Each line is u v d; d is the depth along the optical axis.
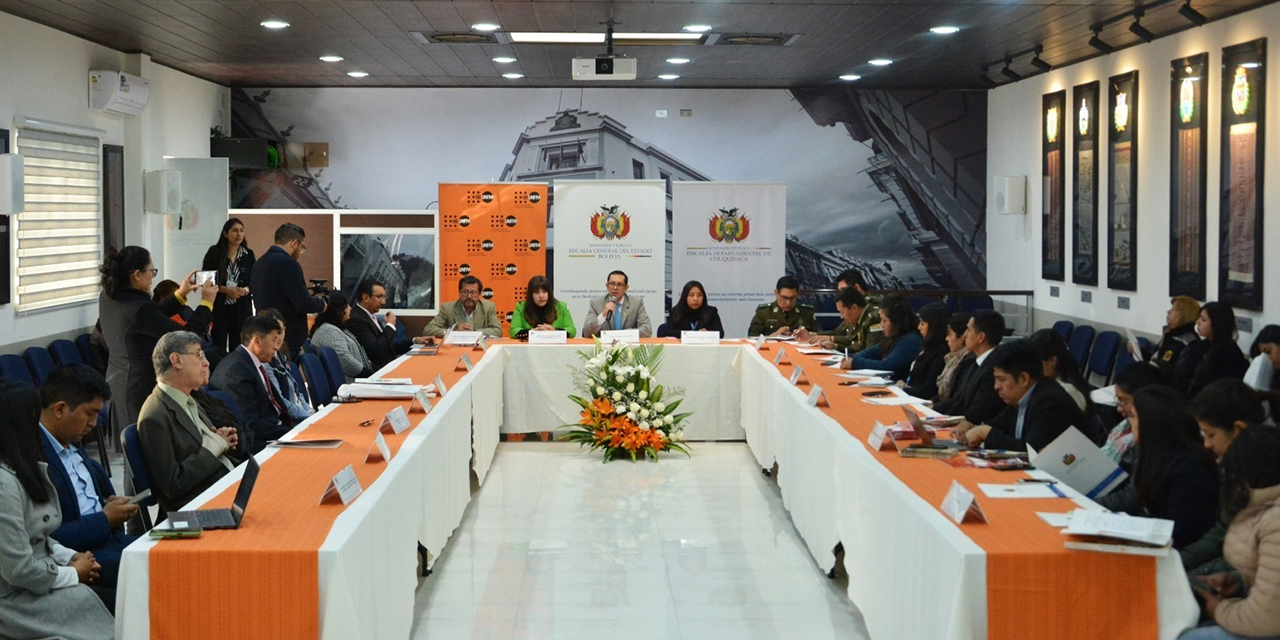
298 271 7.05
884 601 3.65
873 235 13.69
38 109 8.54
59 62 8.88
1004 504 3.33
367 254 10.58
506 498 6.39
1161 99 9.17
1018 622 2.85
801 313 8.85
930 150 13.56
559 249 10.66
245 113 13.34
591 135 13.59
